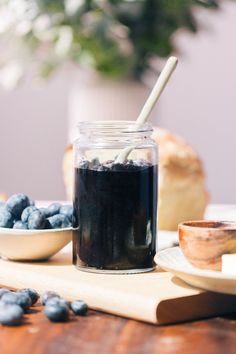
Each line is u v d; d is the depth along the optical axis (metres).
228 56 2.36
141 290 0.69
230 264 0.69
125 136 0.78
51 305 0.66
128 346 0.59
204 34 2.35
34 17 1.48
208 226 0.77
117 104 1.53
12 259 0.84
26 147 2.54
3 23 1.50
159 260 0.73
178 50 1.56
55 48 1.51
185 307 0.67
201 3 1.51
